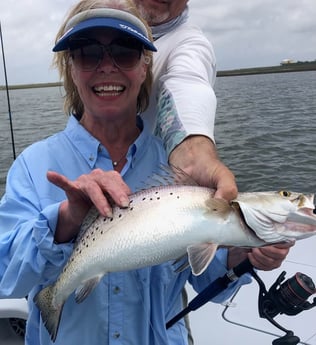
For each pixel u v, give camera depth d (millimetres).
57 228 1689
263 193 1729
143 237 1672
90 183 1594
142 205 1708
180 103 2107
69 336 1846
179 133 2014
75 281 1716
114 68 1893
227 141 9969
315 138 9719
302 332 2639
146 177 1992
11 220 1833
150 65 2215
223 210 1652
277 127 10633
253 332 2674
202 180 1832
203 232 1663
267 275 3227
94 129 2020
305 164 8531
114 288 1823
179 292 2037
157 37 2711
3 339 2824
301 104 13094
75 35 1876
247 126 10836
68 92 2213
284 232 1687
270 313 2047
